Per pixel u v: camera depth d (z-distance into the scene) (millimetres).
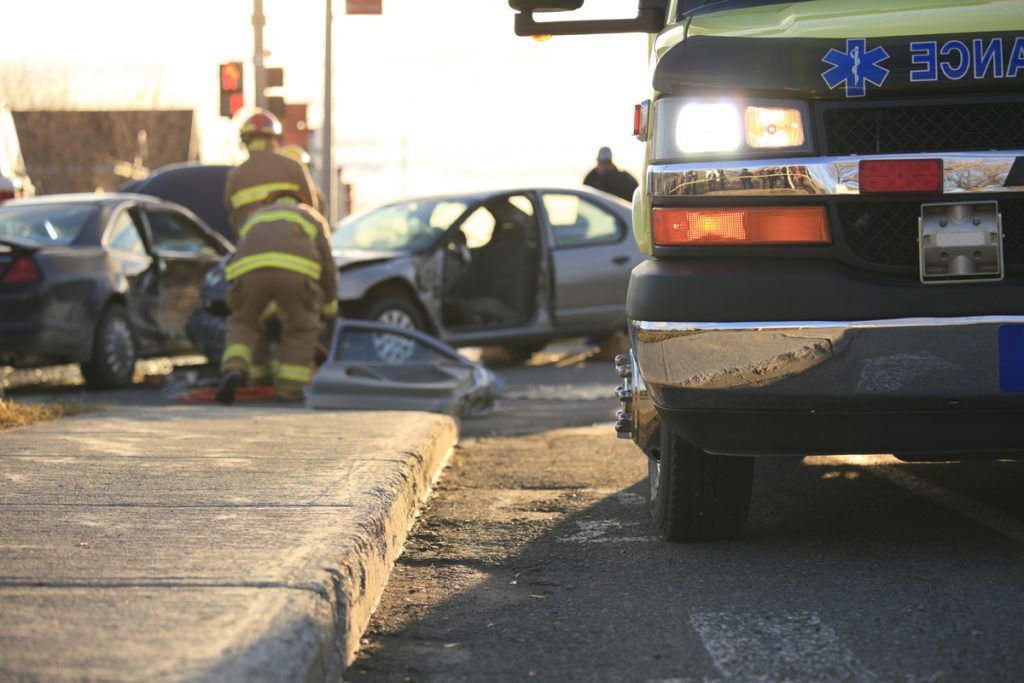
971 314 5988
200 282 19641
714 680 4961
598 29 7383
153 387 17938
